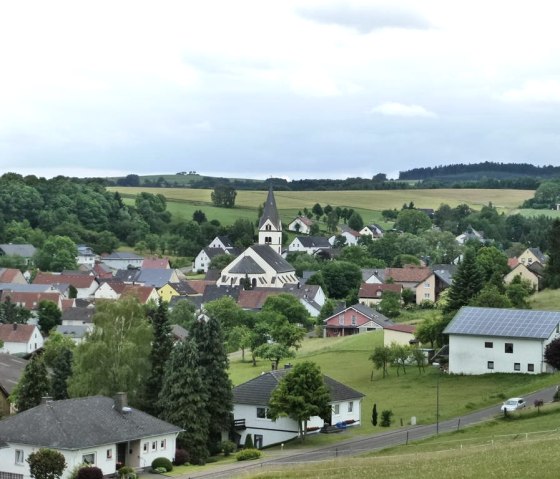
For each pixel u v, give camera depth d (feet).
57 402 281.95
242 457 291.38
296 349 539.70
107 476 265.75
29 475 260.62
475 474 186.09
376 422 336.08
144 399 337.93
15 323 599.57
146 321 359.25
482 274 536.42
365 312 638.53
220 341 324.39
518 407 311.27
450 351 414.62
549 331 401.08
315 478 203.92
